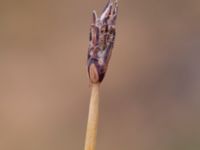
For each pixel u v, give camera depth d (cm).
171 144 25
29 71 28
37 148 25
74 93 27
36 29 30
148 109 27
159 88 28
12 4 30
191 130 26
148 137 26
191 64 29
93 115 6
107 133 26
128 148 25
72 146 25
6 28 30
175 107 27
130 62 29
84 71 28
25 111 26
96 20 6
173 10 32
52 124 26
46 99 27
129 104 27
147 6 32
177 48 30
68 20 31
